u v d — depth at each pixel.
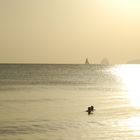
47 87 86.75
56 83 101.25
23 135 32.16
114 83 112.12
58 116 43.09
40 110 47.59
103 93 76.69
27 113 44.56
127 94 75.31
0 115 42.56
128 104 57.25
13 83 94.75
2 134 32.38
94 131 34.66
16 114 43.47
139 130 35.47
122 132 34.38
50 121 39.44
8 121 38.69
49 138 31.27
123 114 46.16
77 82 109.50
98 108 51.50
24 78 116.12
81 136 32.38
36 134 32.72
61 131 34.28
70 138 31.53
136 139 31.55
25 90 76.25
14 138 30.89
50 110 47.97
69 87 89.81
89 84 103.94
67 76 140.50
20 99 59.19
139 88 93.56
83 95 70.88
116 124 38.56
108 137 32.12
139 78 147.75
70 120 40.59
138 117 43.88
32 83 97.25
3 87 82.31
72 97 66.00
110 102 59.75
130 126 37.53
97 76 152.25
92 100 62.19
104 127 36.81
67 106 52.88
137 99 65.56
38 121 39.28
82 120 40.78
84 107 52.38
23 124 37.22
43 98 62.12
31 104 53.41
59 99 61.72
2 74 135.00
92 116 43.88
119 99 64.88
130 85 104.50
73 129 35.47
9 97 61.88
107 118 42.62
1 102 54.69
